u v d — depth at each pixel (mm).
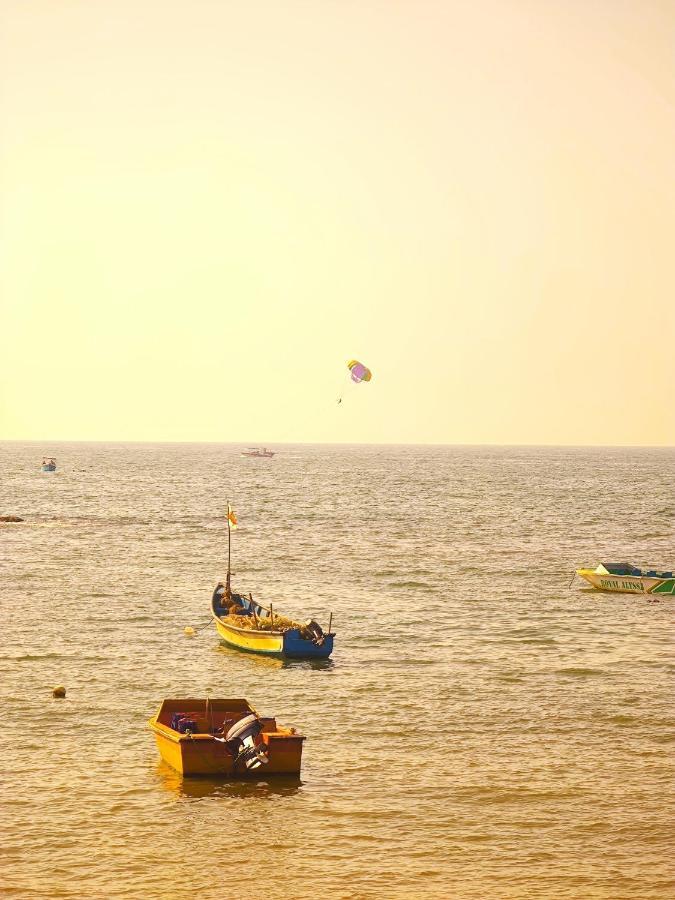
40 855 31359
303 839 32719
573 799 36062
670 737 42750
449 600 76750
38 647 57906
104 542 112375
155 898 29047
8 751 40031
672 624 67875
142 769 38281
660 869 31078
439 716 45562
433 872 30703
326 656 56719
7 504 167500
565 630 65375
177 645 59531
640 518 155375
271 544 112312
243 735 37188
